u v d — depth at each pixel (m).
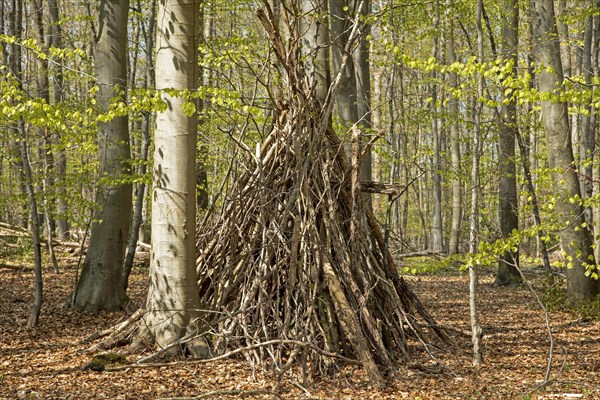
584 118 15.22
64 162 16.98
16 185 17.09
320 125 8.26
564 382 6.68
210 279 8.34
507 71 7.44
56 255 19.45
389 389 6.60
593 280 12.27
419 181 32.00
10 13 11.41
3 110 7.73
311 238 7.79
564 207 11.95
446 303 13.81
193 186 7.82
